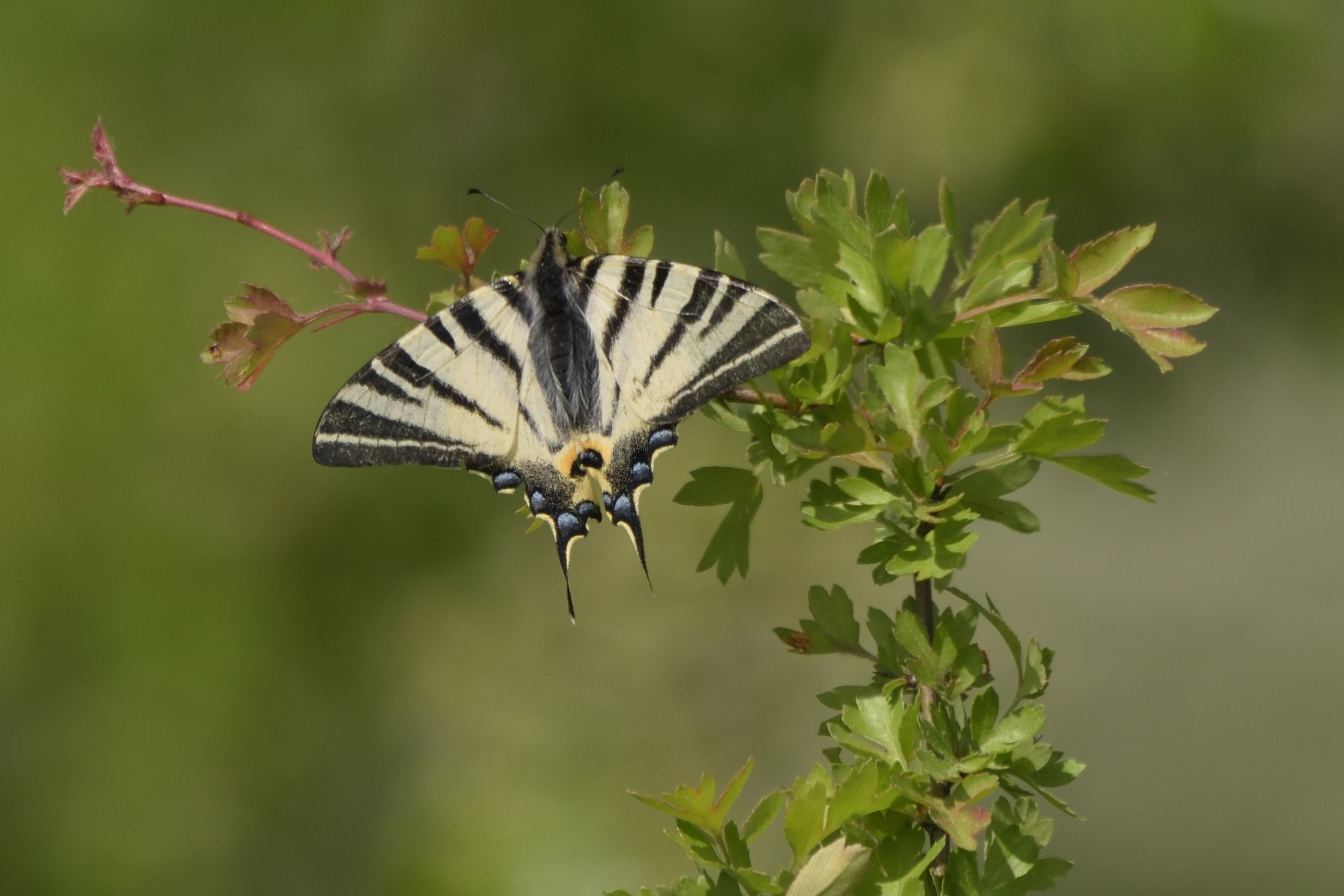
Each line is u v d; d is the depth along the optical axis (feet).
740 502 12.43
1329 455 52.75
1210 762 52.21
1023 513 11.48
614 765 35.63
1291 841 49.73
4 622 38.78
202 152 42.52
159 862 38.78
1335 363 41.29
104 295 40.34
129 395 39.91
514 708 37.45
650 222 42.09
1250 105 38.37
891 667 11.32
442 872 35.32
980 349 11.25
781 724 35.42
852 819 10.27
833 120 40.65
